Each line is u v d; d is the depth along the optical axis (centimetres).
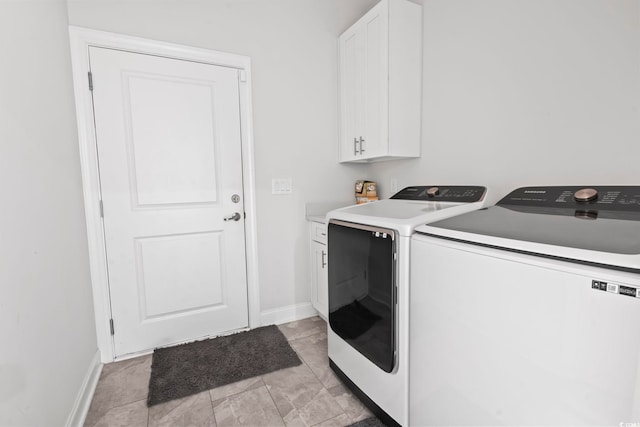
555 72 133
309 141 239
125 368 178
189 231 203
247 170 218
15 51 105
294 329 226
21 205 102
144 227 191
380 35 194
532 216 108
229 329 220
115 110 179
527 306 79
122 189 183
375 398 137
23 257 100
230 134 211
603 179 121
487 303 89
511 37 150
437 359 106
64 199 143
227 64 206
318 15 236
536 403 79
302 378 168
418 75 202
